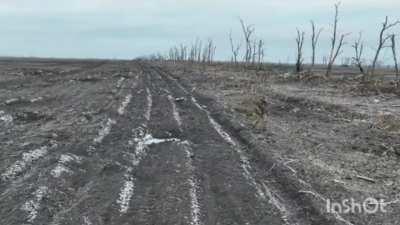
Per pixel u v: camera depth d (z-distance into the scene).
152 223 8.66
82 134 16.33
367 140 16.97
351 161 13.91
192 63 104.75
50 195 9.90
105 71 64.75
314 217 9.31
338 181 11.66
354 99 30.67
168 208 9.42
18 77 48.03
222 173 12.12
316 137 17.36
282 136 17.20
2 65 85.50
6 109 22.23
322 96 31.89
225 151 14.65
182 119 20.80
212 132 17.89
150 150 14.68
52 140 15.11
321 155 14.51
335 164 13.45
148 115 21.75
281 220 9.05
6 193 9.96
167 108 24.41
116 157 13.34
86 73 58.69
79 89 34.06
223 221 8.87
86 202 9.62
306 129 19.02
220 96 30.78
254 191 10.75
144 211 9.24
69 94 30.12
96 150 14.19
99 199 9.83
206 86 39.44
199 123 19.84
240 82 43.75
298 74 49.81
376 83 38.59
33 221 8.55
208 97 29.67
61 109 22.75
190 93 33.25
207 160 13.47
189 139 16.55
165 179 11.44
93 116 20.44
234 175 11.98
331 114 23.58
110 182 11.04
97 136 16.12
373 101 29.59
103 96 29.12
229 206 9.70
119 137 16.23
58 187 10.43
